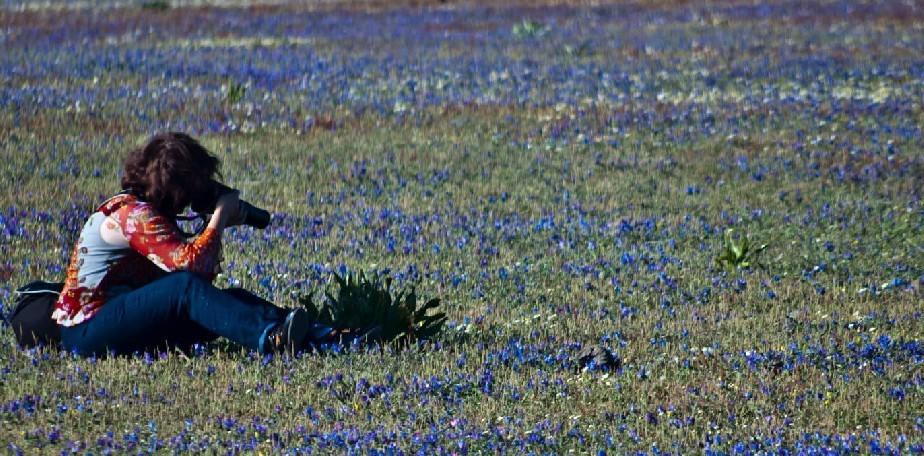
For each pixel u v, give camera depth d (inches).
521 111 1547.7
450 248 909.2
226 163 1240.2
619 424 523.8
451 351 631.8
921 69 1888.5
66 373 555.5
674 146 1362.0
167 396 535.8
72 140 1325.0
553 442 495.8
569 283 816.3
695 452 490.9
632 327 707.4
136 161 573.0
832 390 588.4
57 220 966.4
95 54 2054.6
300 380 561.6
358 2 3154.5
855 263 901.8
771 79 1815.9
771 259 908.0
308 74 1839.3
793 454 493.4
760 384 591.5
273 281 771.4
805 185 1194.0
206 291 574.6
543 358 623.8
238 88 1569.9
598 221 1021.2
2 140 1309.1
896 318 746.8
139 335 579.5
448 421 518.6
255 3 3161.9
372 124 1464.1
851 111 1547.7
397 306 645.9
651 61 2010.3
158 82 1738.4
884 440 512.7
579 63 1989.4
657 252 917.2
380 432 496.1
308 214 1026.7
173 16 2800.2
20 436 478.3
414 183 1167.6
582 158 1296.8
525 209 1069.8
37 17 2721.5
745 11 2827.3
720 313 749.3
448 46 2239.2
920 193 1170.0
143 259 586.9
